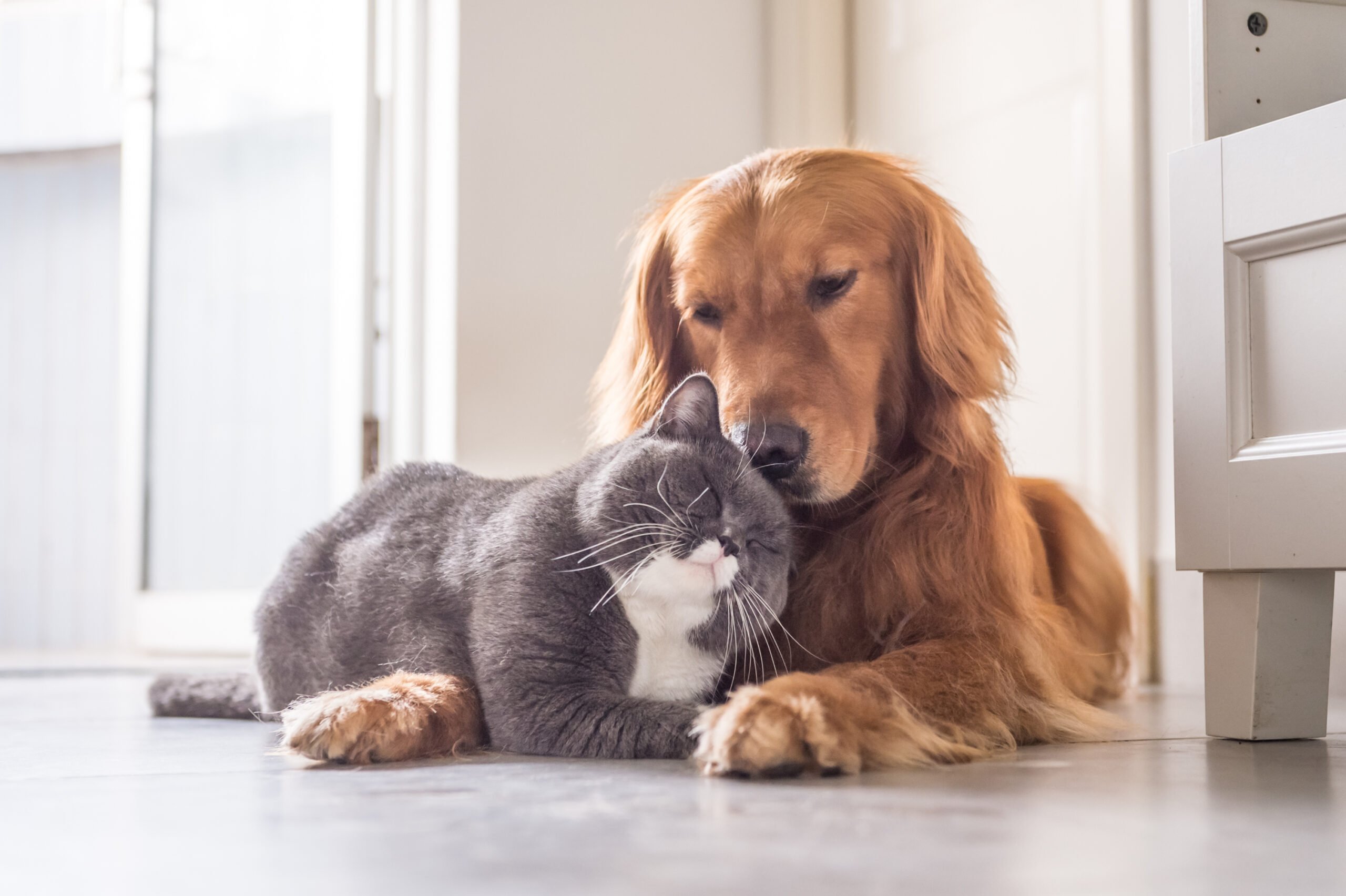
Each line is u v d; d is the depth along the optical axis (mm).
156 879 759
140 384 4156
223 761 1331
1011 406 2820
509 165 3135
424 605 1447
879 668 1395
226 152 3988
